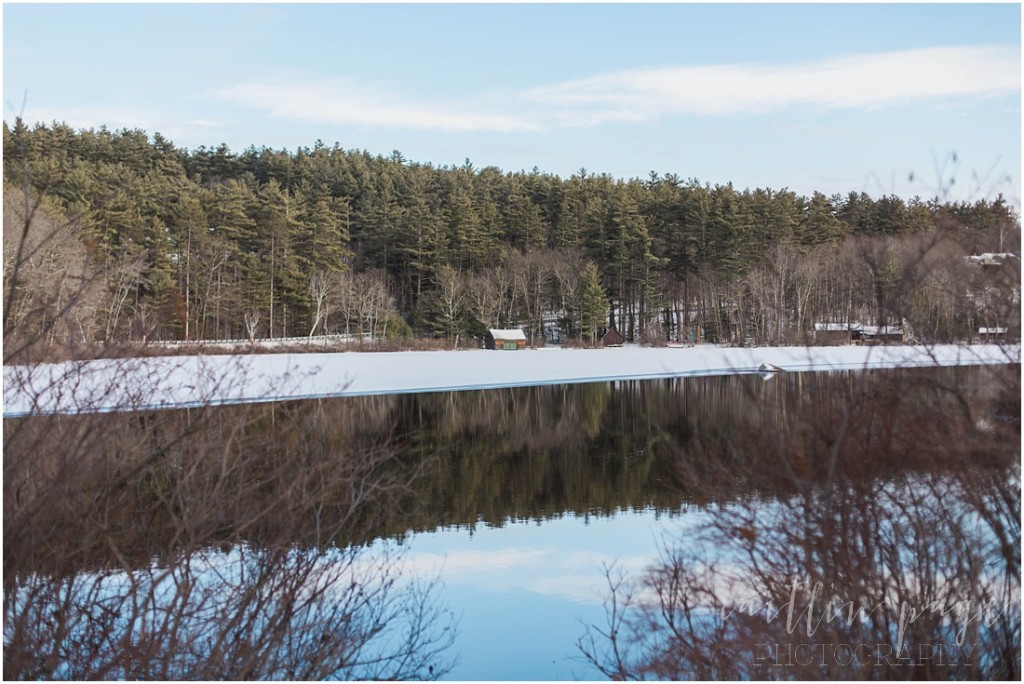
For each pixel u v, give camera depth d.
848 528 4.27
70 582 4.54
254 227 55.53
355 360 36.44
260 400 5.25
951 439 4.30
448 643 6.40
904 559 4.46
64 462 4.37
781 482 4.50
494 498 12.09
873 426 4.33
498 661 6.07
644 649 5.94
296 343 46.56
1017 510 4.49
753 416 4.66
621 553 9.13
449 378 30.73
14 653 4.25
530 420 20.72
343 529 5.52
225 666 4.52
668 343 56.12
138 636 4.74
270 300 52.19
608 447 16.67
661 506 11.39
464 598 7.53
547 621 6.91
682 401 23.11
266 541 4.77
